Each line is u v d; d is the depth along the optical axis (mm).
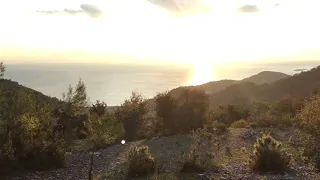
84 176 17859
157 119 37312
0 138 18625
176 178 14344
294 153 18484
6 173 17641
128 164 17344
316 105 13961
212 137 27516
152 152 23359
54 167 20156
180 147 24172
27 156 19734
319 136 13883
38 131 20953
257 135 28031
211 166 16703
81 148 26906
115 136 19719
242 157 19562
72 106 25859
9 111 19016
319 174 13828
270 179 13297
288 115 37531
